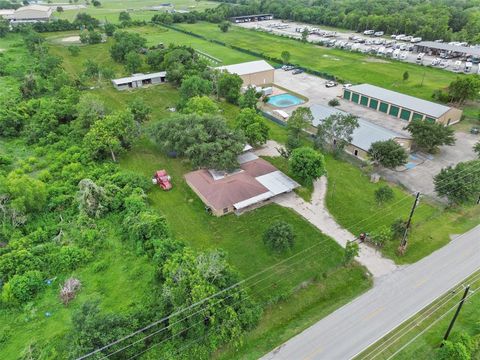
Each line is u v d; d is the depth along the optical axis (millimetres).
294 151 55938
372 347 33062
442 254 43594
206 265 34875
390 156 57938
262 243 45625
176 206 52781
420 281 39969
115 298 37500
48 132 71250
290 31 177625
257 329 35000
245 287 39250
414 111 77875
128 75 109125
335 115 65812
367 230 47625
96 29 171125
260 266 42312
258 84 103812
